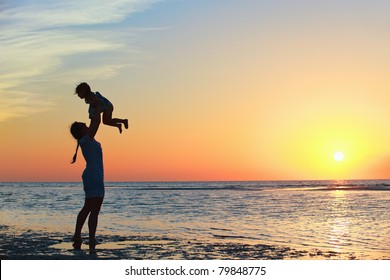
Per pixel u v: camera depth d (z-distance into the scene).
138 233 12.48
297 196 38.75
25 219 16.92
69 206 24.64
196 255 8.70
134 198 36.41
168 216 18.23
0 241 10.35
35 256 8.33
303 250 9.52
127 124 10.09
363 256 8.89
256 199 33.44
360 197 35.78
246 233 12.70
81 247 9.50
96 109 9.63
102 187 9.59
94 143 9.66
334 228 13.91
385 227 14.12
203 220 16.61
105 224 15.09
